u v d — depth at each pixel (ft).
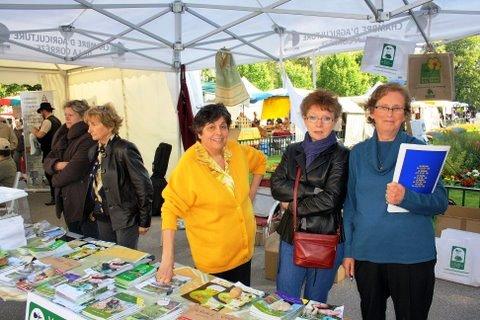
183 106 18.06
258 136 46.52
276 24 14.40
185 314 5.14
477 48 89.20
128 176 9.07
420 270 5.70
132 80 24.61
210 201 6.65
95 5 11.28
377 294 6.01
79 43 15.06
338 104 6.39
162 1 12.41
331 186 6.20
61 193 10.94
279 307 5.24
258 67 82.64
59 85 28.94
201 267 7.06
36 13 12.26
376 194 5.79
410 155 5.20
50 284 6.13
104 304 5.41
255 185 8.21
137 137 25.34
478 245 12.18
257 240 15.78
